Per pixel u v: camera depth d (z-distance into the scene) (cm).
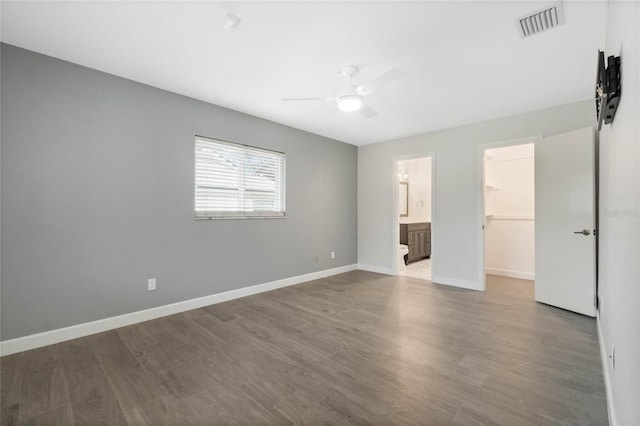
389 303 345
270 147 404
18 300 226
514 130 373
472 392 174
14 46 225
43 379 189
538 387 179
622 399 116
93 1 178
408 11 186
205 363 209
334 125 424
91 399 170
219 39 217
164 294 304
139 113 287
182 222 318
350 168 538
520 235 480
